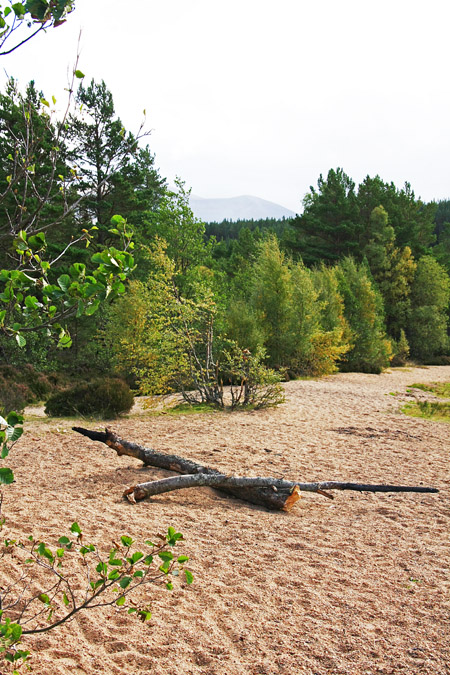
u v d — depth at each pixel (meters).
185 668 2.87
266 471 7.08
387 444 9.09
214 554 4.37
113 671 2.82
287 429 10.16
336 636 3.20
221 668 2.87
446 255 51.78
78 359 19.38
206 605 3.54
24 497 5.66
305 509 5.78
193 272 22.06
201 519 5.25
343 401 14.31
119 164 2.85
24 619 3.21
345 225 41.03
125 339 16.97
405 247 41.50
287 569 4.13
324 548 4.59
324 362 21.78
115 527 4.84
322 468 7.35
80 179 2.62
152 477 6.55
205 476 5.82
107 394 11.45
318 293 23.25
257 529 5.04
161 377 12.70
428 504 5.92
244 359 12.98
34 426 10.15
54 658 2.88
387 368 29.91
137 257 22.14
